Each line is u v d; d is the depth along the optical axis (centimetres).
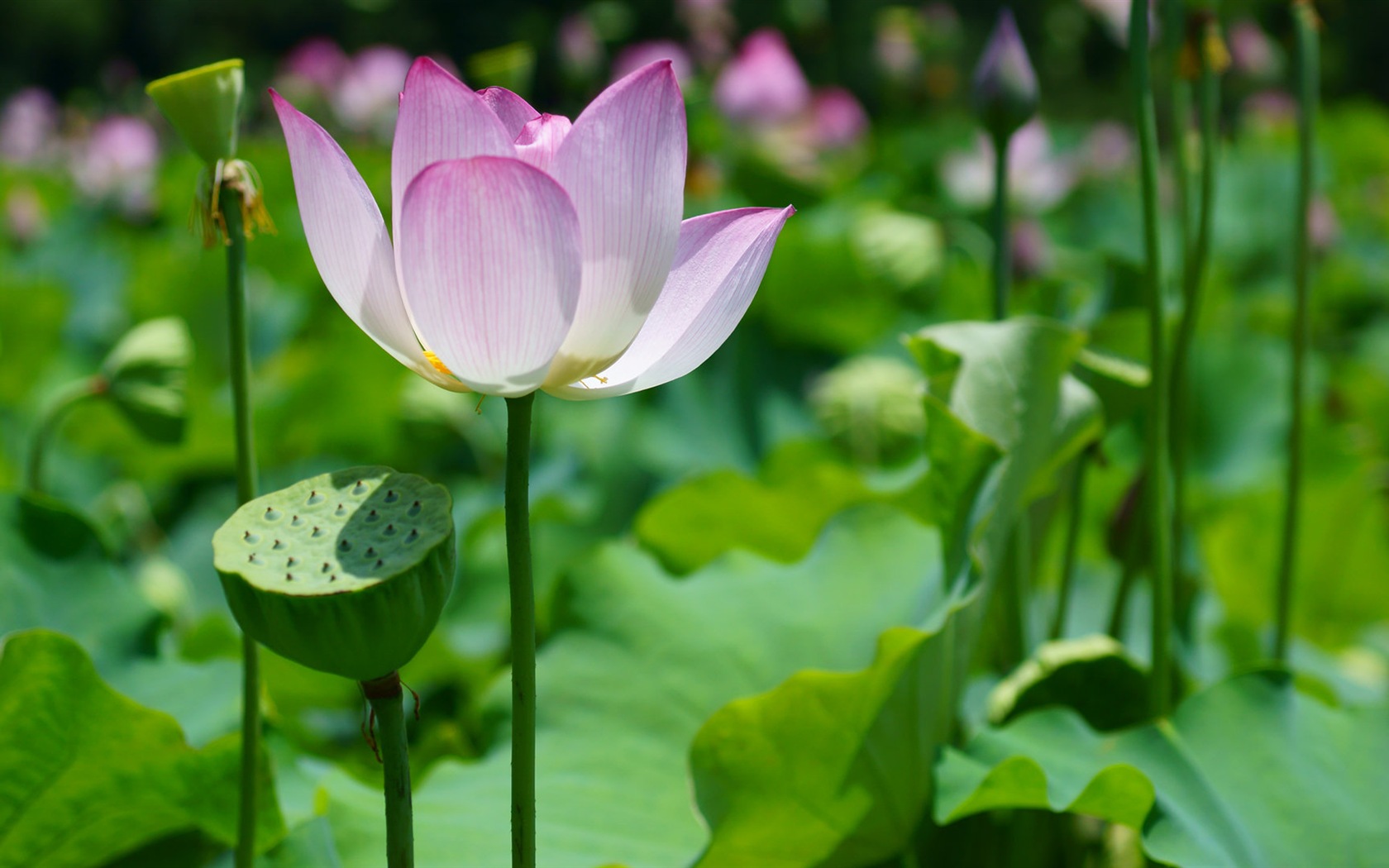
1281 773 177
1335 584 359
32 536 188
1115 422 220
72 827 173
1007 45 207
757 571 212
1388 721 182
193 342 539
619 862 175
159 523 436
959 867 188
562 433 441
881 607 201
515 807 149
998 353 186
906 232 504
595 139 146
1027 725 183
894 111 823
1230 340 420
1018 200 660
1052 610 294
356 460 455
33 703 166
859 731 174
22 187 976
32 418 461
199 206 160
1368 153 1105
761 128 644
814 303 481
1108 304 271
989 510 179
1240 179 723
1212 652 296
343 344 429
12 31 3064
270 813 174
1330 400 482
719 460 445
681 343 151
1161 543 185
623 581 206
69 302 620
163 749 171
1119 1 299
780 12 736
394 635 145
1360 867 171
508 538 149
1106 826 203
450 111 148
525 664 149
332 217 148
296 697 278
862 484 276
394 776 147
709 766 175
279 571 145
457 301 146
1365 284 672
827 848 179
